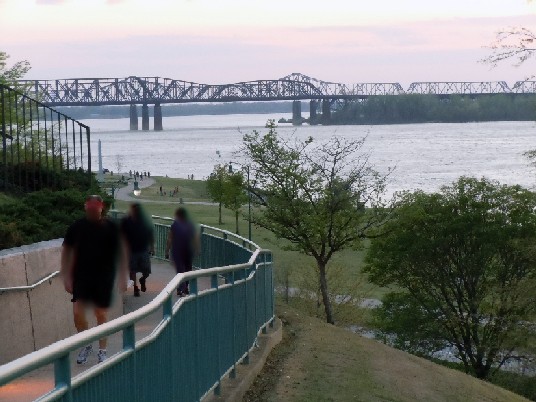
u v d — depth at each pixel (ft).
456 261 151.43
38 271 39.40
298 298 161.99
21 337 37.45
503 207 154.40
